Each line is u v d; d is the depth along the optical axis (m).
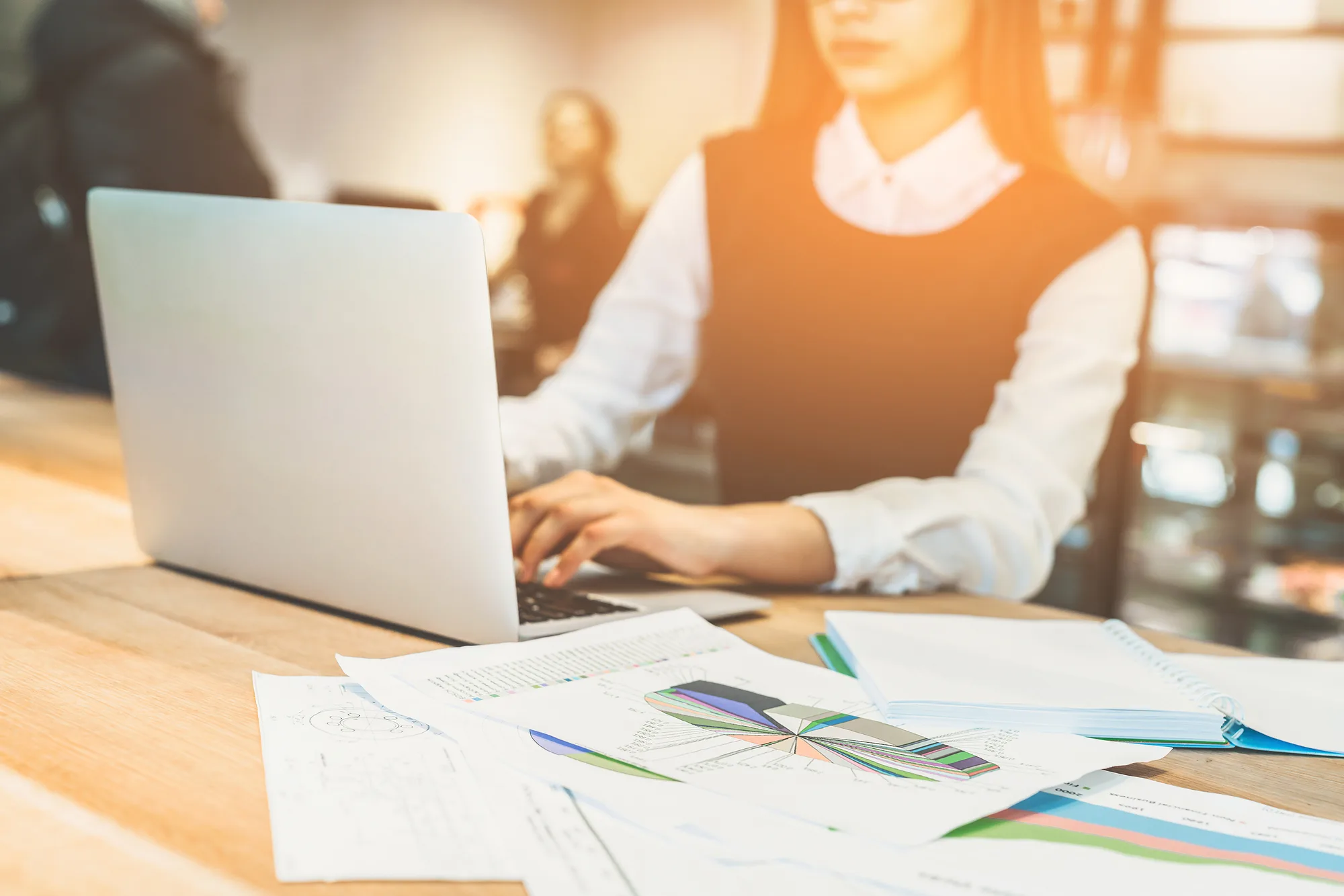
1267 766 0.63
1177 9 2.36
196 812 0.50
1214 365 2.59
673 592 0.93
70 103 2.90
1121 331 1.53
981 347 1.70
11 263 3.23
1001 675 0.71
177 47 2.95
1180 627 2.69
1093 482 2.52
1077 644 0.80
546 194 3.32
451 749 0.58
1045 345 1.47
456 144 3.48
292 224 0.76
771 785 0.54
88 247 3.12
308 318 0.77
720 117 2.99
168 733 0.60
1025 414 1.38
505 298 3.40
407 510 0.76
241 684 0.68
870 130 1.75
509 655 0.71
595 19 3.17
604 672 0.69
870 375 1.81
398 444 0.75
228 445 0.85
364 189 3.70
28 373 3.32
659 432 2.93
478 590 0.75
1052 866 0.48
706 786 0.54
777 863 0.48
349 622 0.82
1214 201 2.46
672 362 1.86
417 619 0.78
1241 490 2.64
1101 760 0.60
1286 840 0.53
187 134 2.95
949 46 1.68
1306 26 2.33
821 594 1.00
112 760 0.56
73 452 1.40
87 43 2.84
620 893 0.45
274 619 0.82
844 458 1.85
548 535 0.92
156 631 0.79
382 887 0.45
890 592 1.02
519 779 0.55
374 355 0.74
